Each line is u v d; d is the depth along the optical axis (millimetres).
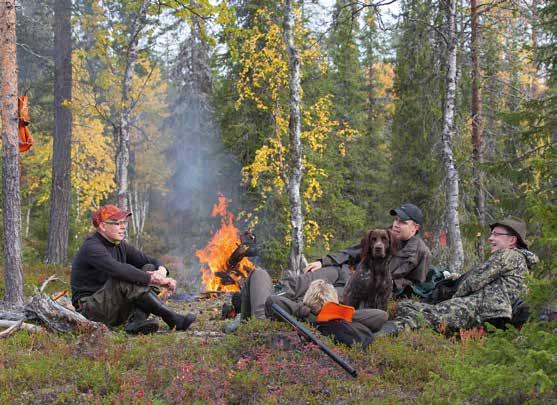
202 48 23906
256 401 4891
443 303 7082
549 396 4039
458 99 15359
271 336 5836
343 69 25219
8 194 9477
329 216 21375
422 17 14828
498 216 15188
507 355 4207
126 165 14648
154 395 5078
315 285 6281
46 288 12258
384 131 29344
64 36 17891
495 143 15484
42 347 6441
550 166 5078
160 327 7887
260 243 19172
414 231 8242
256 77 17562
